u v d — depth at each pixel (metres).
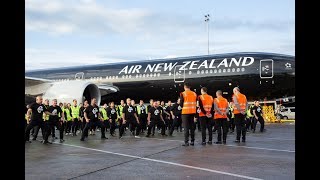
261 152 9.92
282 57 25.42
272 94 25.52
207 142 13.24
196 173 6.71
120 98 30.42
